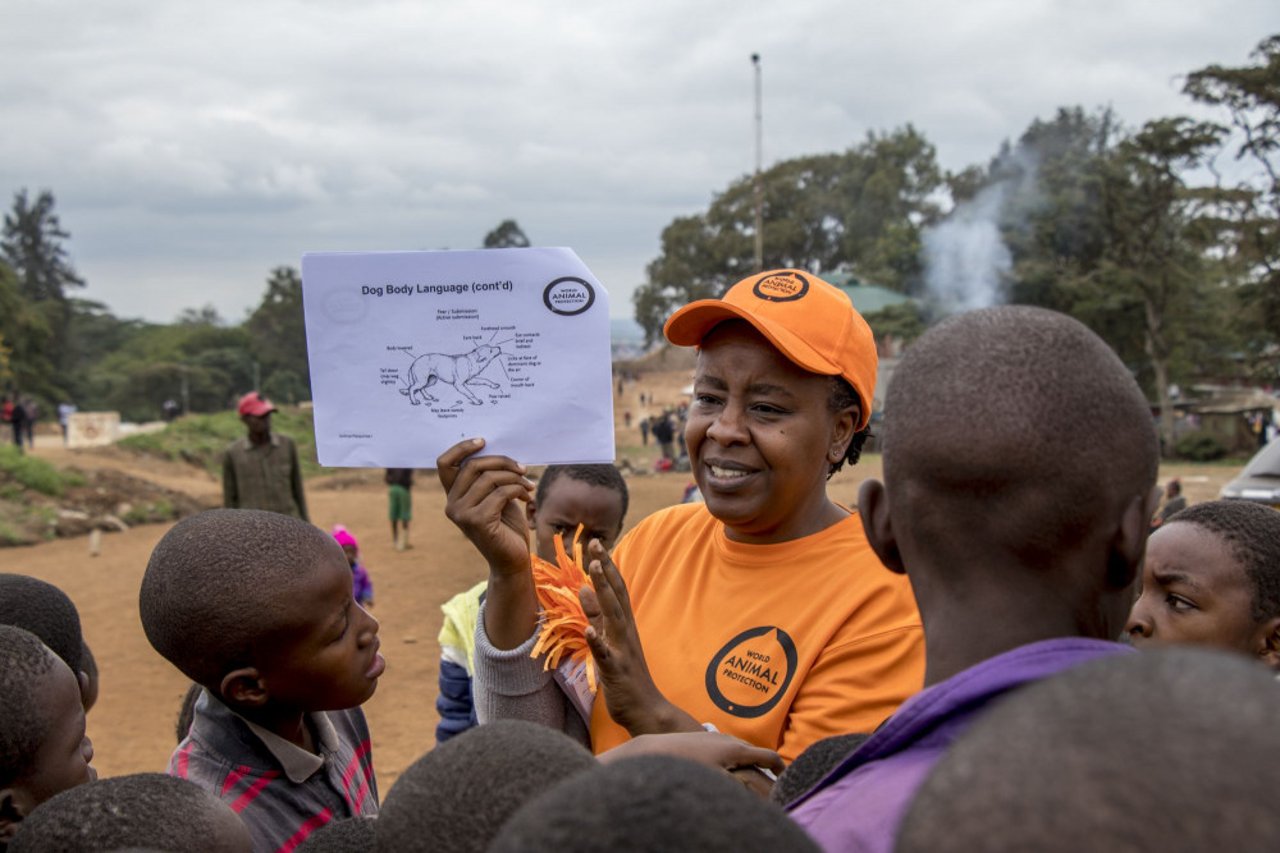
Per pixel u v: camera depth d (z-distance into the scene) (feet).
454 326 7.29
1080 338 4.11
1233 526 7.43
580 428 7.26
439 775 3.78
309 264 7.35
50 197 331.16
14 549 56.59
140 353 359.66
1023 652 3.75
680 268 254.88
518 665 7.63
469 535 7.35
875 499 4.80
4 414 115.14
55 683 6.14
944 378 4.07
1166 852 2.09
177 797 5.02
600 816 2.74
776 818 2.93
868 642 6.78
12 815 5.94
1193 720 2.23
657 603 7.95
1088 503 3.90
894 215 236.63
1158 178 133.28
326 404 7.45
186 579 6.54
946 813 2.38
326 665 6.76
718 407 7.41
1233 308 136.87
